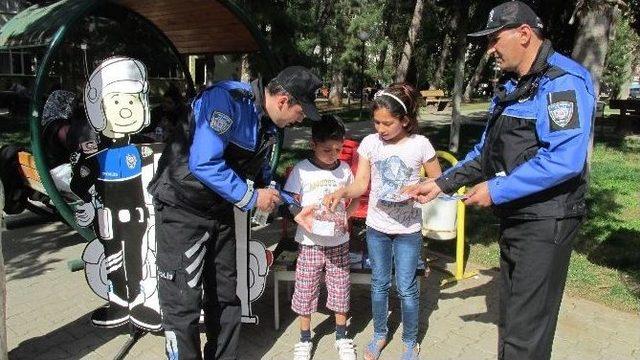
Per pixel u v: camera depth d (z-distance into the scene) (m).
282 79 2.37
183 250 2.50
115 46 8.27
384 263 2.97
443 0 9.52
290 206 2.83
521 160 2.20
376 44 23.42
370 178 2.99
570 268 4.45
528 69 2.19
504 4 2.21
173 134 2.53
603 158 10.48
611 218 6.08
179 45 5.02
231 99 2.31
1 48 3.54
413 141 2.84
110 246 3.06
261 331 3.39
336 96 24.98
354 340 3.32
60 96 4.96
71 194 4.44
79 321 3.49
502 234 2.42
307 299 3.00
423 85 25.55
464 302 3.84
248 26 3.89
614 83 30.53
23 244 4.94
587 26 5.66
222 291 2.71
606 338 3.36
